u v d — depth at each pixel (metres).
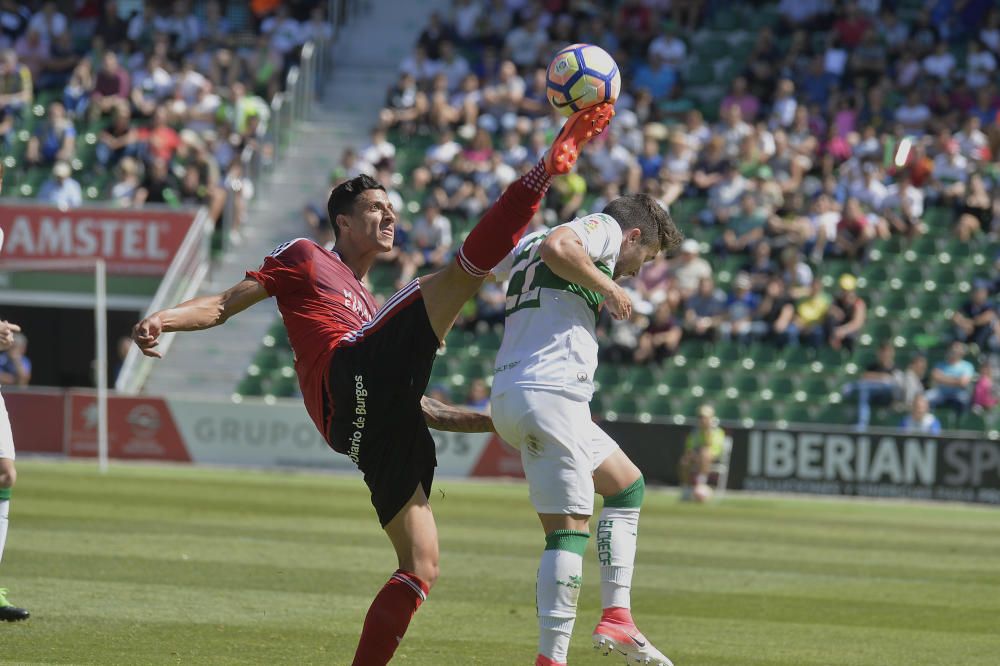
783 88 65.31
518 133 65.62
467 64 71.00
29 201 61.62
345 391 13.24
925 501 48.09
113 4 74.38
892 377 52.91
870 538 34.38
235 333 60.53
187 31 75.25
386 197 14.30
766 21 72.31
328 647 16.92
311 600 20.78
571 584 13.96
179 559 25.02
